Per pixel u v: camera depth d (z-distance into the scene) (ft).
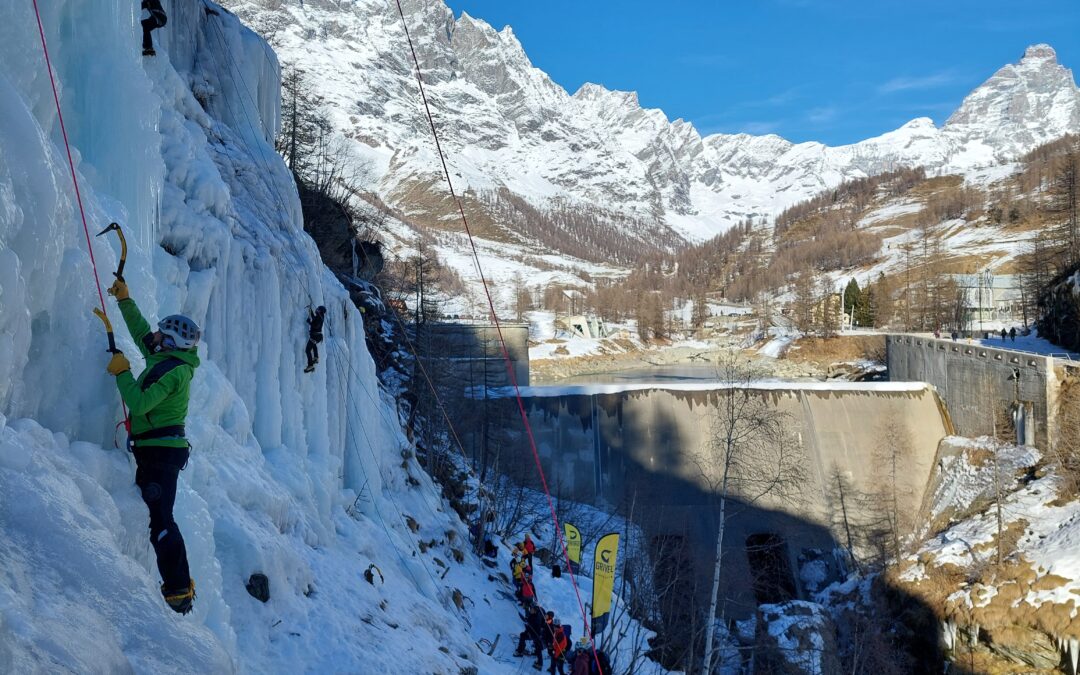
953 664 121.80
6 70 23.81
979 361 175.63
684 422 179.93
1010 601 119.34
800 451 177.78
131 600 17.97
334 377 62.59
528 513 132.05
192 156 46.39
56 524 17.22
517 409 179.22
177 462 21.97
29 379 21.61
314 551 46.52
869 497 173.99
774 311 506.07
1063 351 212.02
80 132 31.81
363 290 126.00
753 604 140.36
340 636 38.83
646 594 109.70
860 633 124.88
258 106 66.69
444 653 47.44
